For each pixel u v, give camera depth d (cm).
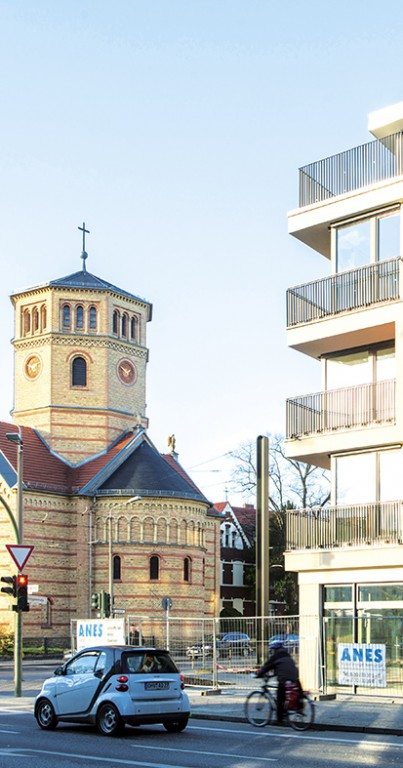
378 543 2998
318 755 1745
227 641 3238
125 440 7425
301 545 3216
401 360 2991
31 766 1603
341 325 3116
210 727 2269
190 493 7031
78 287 7381
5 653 6169
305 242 3450
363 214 3178
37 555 6738
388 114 3178
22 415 7444
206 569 7831
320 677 2950
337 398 3219
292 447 3256
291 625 3064
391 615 2956
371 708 2528
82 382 7381
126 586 6750
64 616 6812
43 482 6888
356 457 3158
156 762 1648
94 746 1894
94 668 2148
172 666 2169
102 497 6919
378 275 3095
